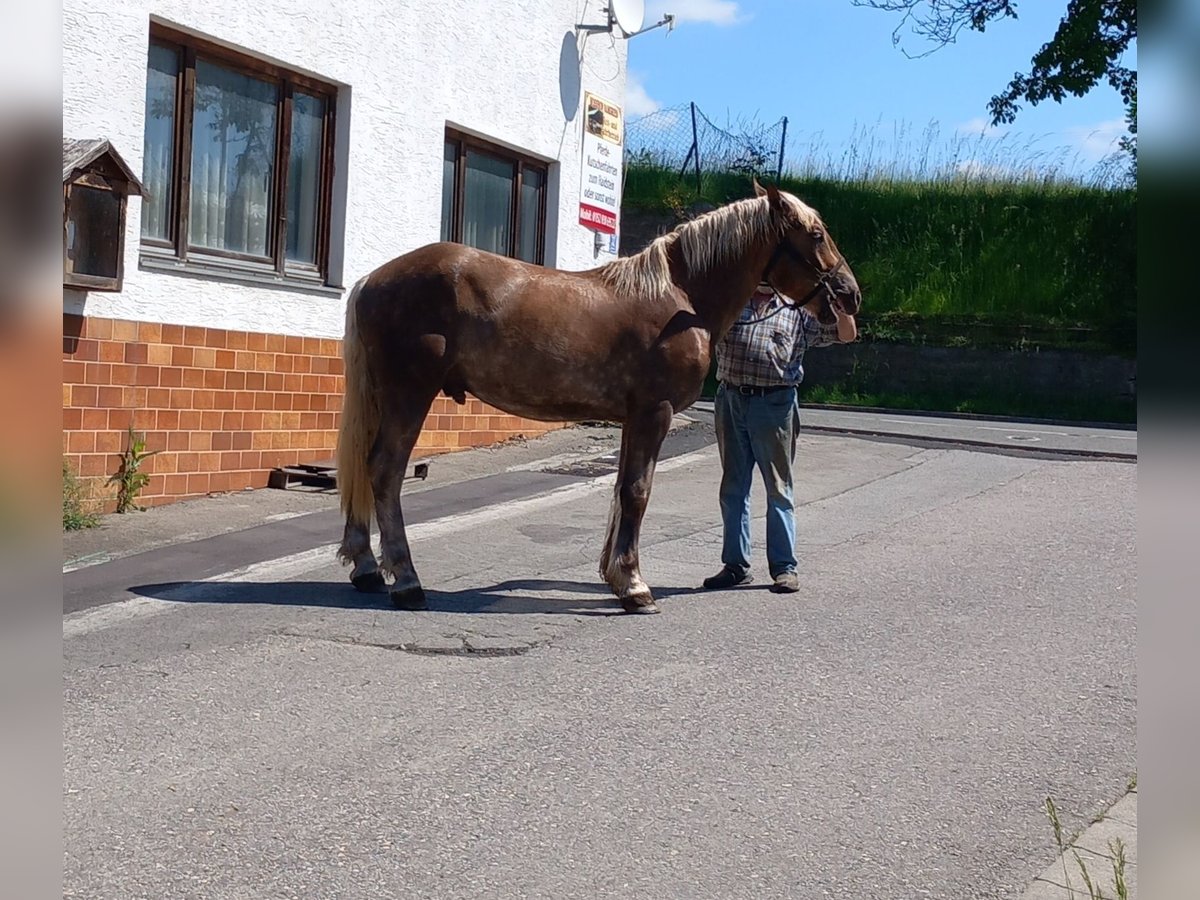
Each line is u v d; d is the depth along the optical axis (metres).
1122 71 26.95
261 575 7.97
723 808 4.54
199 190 10.57
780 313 7.84
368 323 7.24
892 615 7.32
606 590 7.87
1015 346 24.50
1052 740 5.32
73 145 8.75
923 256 27.31
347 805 4.46
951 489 11.84
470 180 14.20
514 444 13.94
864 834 4.36
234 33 10.45
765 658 6.40
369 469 7.31
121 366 9.61
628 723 5.38
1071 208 27.38
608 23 15.65
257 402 10.89
